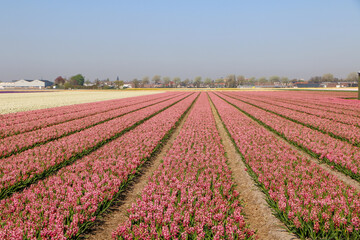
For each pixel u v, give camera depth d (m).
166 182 9.01
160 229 6.09
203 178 9.22
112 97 73.00
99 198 7.68
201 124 22.84
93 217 6.70
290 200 7.29
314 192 7.87
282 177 9.20
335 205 6.90
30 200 7.48
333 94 83.75
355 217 6.03
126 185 9.45
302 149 14.55
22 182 9.05
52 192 7.86
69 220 6.65
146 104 45.09
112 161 11.44
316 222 5.98
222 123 25.30
